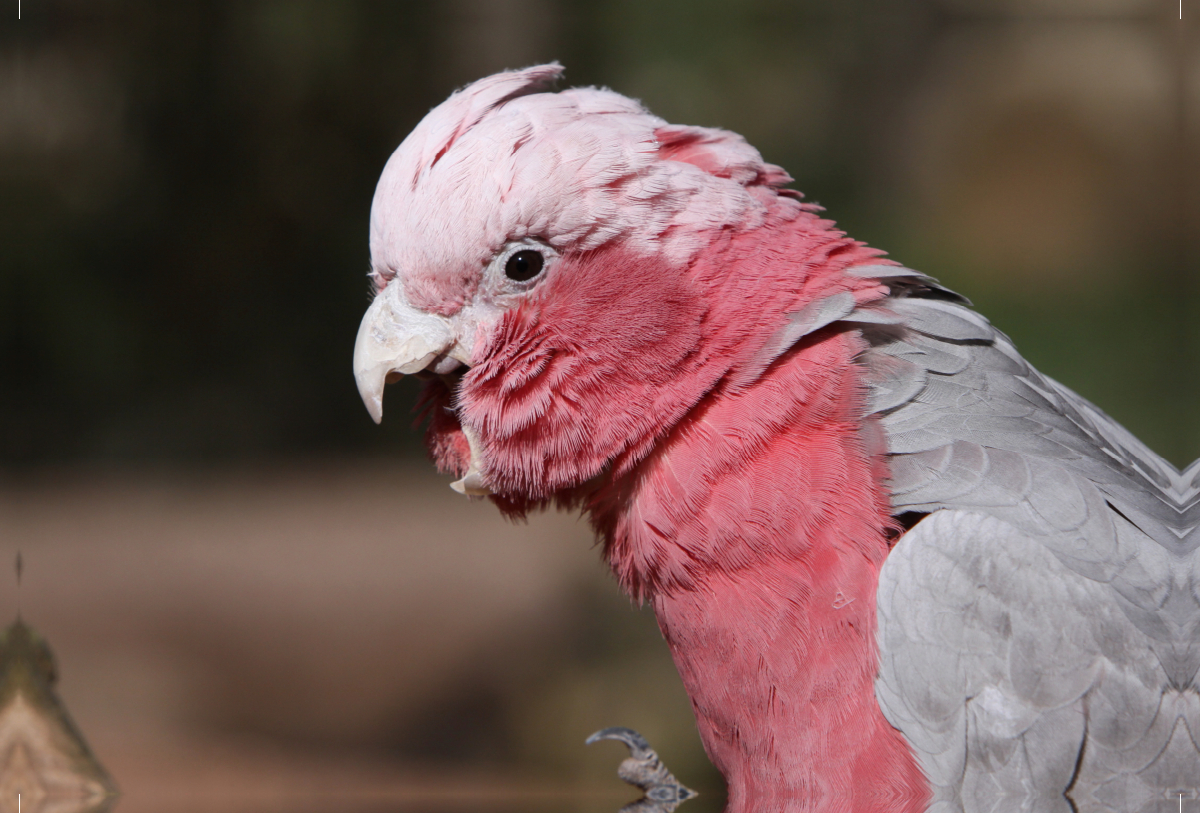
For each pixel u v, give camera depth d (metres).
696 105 27.56
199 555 19.89
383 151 26.44
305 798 8.40
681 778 8.55
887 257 6.30
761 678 5.86
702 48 27.73
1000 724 5.61
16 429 24.02
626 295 5.79
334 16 25.66
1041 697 5.61
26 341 24.42
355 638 16.36
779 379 5.82
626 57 27.06
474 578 18.86
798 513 5.72
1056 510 5.79
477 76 26.30
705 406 5.86
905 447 5.84
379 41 25.94
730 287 5.84
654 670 15.04
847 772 5.76
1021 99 32.69
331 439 25.53
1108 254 28.83
